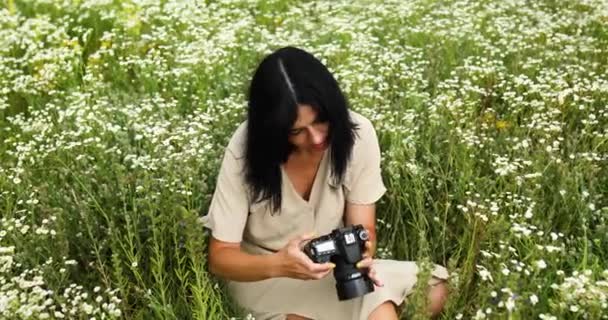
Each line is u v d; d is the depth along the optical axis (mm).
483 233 3215
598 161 3902
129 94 5105
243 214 3076
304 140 2711
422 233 3176
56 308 3213
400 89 4840
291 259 2799
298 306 3125
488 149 4020
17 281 3064
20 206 3850
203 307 2863
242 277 2988
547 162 3803
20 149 4055
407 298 2932
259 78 2652
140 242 3467
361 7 6309
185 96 4898
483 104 4641
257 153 2814
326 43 5699
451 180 3693
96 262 3400
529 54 5230
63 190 3783
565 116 4367
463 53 5234
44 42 6145
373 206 3262
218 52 5242
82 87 5168
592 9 5980
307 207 3098
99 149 4008
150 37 5633
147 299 3244
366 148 3131
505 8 6098
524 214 3451
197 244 2877
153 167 3686
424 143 4008
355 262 2840
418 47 5516
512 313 2617
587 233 3506
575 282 2799
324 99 2617
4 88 4969
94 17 6328
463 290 3148
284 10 6727
